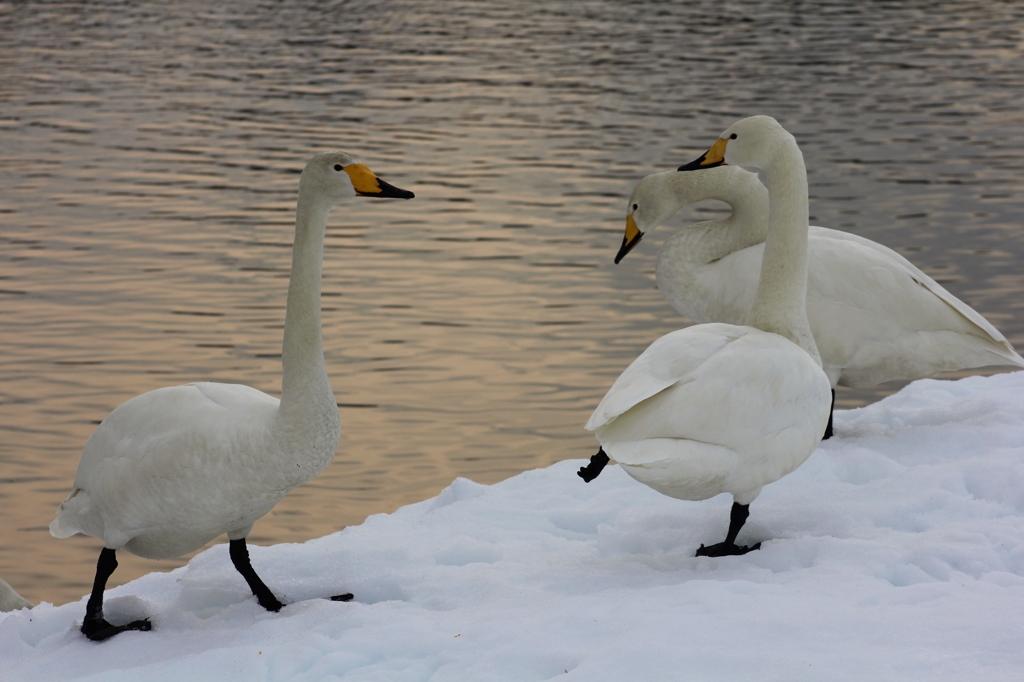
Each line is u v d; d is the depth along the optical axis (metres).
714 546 6.72
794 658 4.85
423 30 55.72
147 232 22.56
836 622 5.18
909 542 6.48
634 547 7.09
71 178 27.25
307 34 54.09
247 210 24.28
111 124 33.78
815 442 6.46
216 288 19.03
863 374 8.89
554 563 6.73
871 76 40.75
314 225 6.23
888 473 8.02
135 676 5.38
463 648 5.37
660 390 5.95
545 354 15.92
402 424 13.59
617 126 32.69
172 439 5.93
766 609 5.38
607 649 5.01
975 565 6.09
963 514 7.04
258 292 18.81
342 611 6.13
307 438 6.10
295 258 6.20
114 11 60.94
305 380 6.10
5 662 6.07
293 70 43.78
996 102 35.91
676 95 37.47
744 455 6.10
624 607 5.54
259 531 10.89
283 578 6.92
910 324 8.62
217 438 5.93
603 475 8.70
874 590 5.66
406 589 6.50
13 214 23.95
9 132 32.53
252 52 48.31
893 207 23.66
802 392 6.30
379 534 7.64
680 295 9.38
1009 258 19.84
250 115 35.16
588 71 42.88
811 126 32.59
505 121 33.91
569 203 24.52
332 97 38.25
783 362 6.30
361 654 5.46
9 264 20.44
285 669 5.39
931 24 54.97
